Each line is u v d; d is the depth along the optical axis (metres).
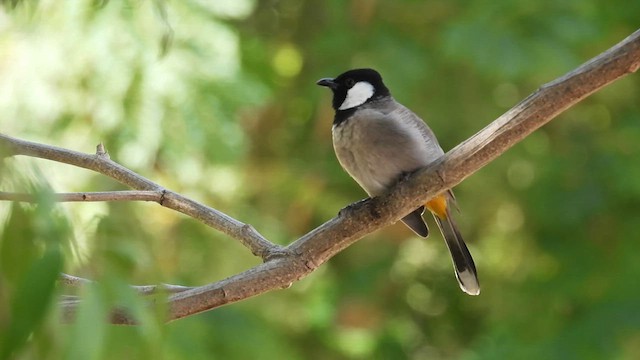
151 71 10.66
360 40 13.28
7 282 3.28
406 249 14.58
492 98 13.51
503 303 13.75
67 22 10.45
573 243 13.21
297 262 6.06
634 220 13.04
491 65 12.06
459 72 13.36
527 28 12.33
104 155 6.16
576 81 5.55
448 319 15.74
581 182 13.40
